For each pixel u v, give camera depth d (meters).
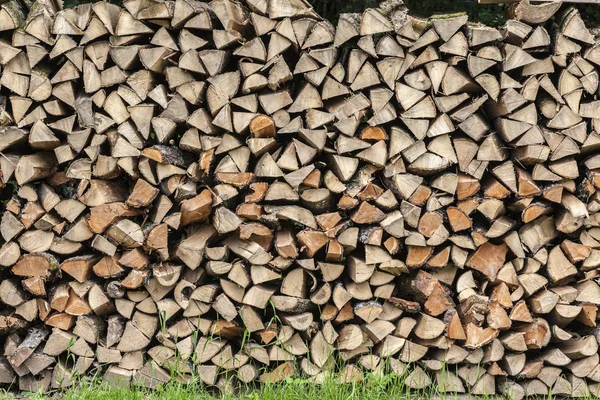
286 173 4.38
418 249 4.48
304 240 4.38
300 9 4.33
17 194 4.54
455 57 4.34
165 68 4.41
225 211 4.37
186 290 4.57
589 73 4.40
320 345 4.58
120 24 4.33
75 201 4.41
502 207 4.47
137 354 4.63
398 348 4.60
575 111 4.41
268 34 4.42
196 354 4.51
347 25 4.30
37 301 4.55
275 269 4.49
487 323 4.57
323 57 4.30
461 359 4.61
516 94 4.30
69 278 4.66
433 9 6.84
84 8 4.40
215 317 4.70
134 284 4.43
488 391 4.69
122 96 4.36
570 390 4.67
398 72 4.35
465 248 4.52
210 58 4.31
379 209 4.40
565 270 4.57
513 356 4.64
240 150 4.42
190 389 4.45
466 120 4.36
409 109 4.37
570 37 4.36
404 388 4.71
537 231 4.55
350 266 4.55
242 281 4.45
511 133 4.34
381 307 4.54
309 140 4.34
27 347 4.46
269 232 4.43
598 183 4.41
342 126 4.34
